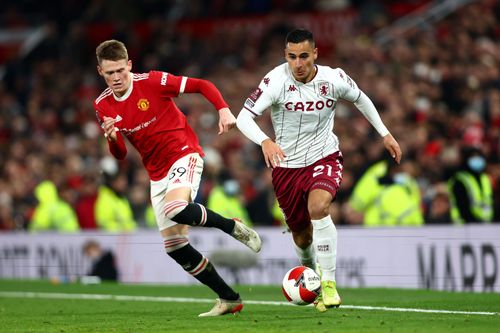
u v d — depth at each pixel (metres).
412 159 48.34
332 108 27.28
